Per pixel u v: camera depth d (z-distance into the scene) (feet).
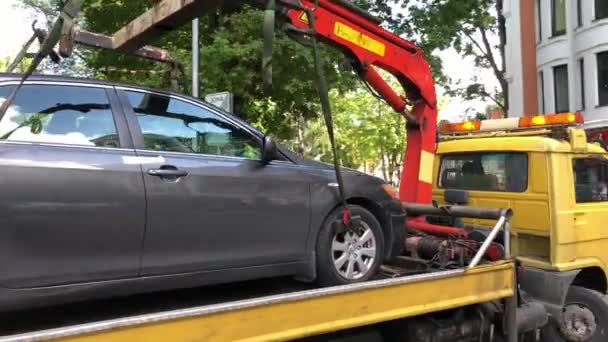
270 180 13.37
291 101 37.73
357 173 15.29
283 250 13.47
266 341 10.94
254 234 13.00
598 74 62.59
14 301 10.16
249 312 10.80
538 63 71.26
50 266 10.48
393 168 109.91
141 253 11.48
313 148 95.96
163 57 20.27
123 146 11.82
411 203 19.42
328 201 14.28
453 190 22.06
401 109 19.89
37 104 11.20
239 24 31.55
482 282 15.29
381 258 15.30
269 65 11.82
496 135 22.67
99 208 10.99
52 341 8.77
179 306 12.86
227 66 32.50
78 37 16.58
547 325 20.20
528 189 20.40
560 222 19.52
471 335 16.10
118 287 11.23
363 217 14.93
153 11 14.87
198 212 12.17
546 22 70.03
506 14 72.90
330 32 17.57
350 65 19.10
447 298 14.35
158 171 11.80
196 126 13.17
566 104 67.87
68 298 10.70
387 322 14.82
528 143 20.40
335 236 14.51
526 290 19.99
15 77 11.14
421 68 19.98
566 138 20.49
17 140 10.66
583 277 21.07
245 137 13.88
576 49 65.51
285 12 15.08
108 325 9.26
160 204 11.70
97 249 10.97
